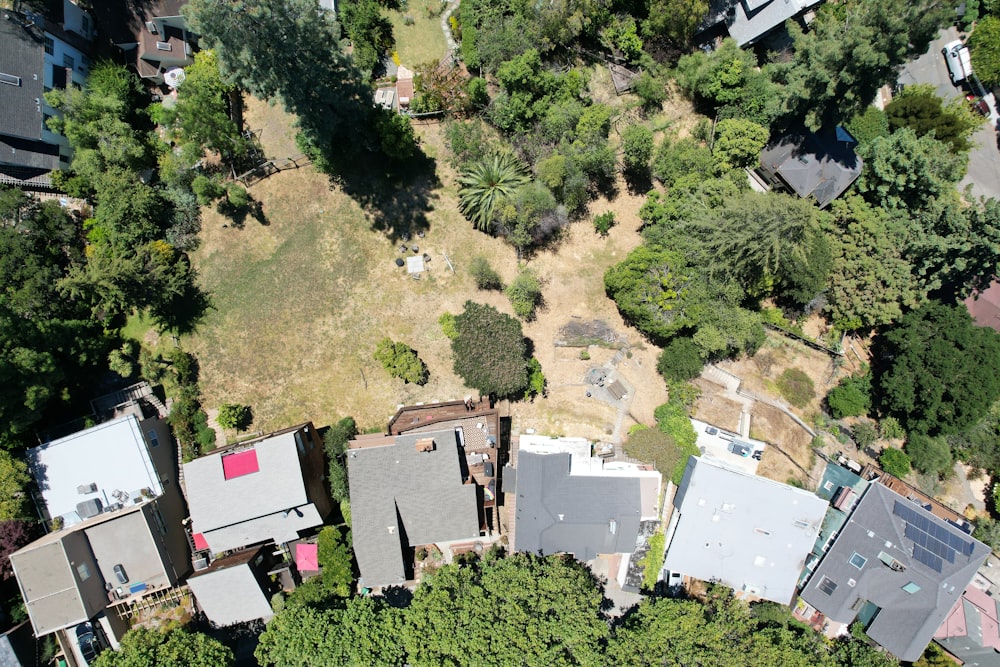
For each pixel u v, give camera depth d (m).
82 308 38.16
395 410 41.56
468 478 38.94
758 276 40.78
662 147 42.66
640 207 43.62
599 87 43.81
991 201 39.06
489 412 38.62
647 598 38.91
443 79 41.31
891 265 40.66
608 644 35.94
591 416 42.81
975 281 42.97
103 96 38.06
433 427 38.16
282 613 36.84
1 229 36.09
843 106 39.12
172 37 40.03
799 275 40.94
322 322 41.25
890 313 41.09
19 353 33.88
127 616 39.41
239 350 40.75
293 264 41.22
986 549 37.97
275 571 39.75
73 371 38.06
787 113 41.00
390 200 41.72
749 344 42.31
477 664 32.66
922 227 40.78
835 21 39.81
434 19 42.44
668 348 42.09
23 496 36.31
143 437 37.28
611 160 40.53
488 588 36.19
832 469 42.62
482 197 40.06
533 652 33.12
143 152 38.72
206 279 40.56
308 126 36.50
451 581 36.31
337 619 36.44
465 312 39.62
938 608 38.09
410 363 40.06
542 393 42.59
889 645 39.19
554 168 39.44
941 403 40.06
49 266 37.03
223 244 40.75
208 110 37.59
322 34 33.19
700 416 42.91
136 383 39.91
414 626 34.72
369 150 41.25
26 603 35.28
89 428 36.66
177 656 34.81
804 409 43.97
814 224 38.97
